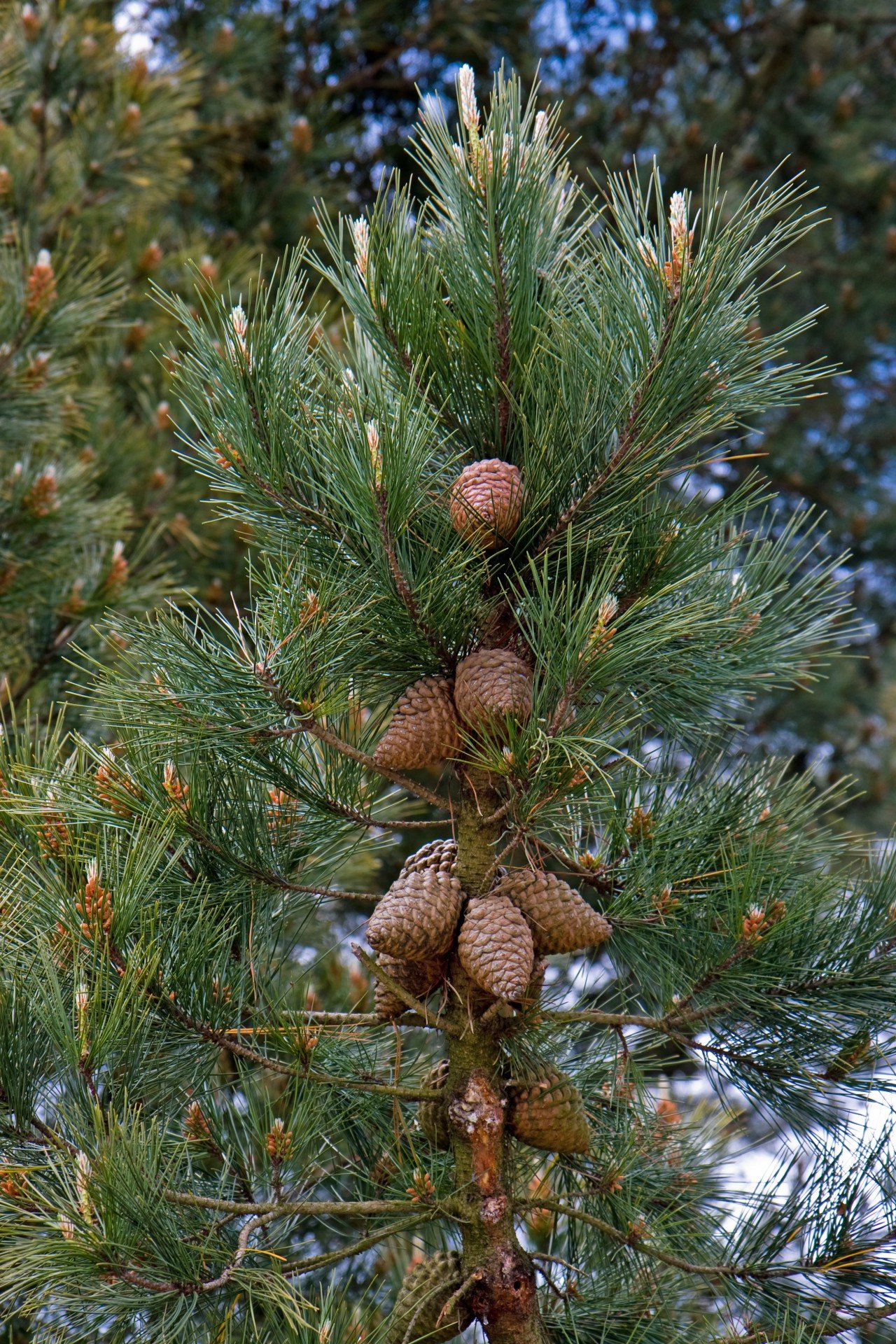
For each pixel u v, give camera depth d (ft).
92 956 12.03
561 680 11.79
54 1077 12.00
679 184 27.17
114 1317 11.76
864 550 28.50
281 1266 12.03
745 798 12.60
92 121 19.33
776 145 28.86
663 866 12.39
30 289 15.39
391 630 12.23
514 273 12.17
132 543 18.71
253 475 12.13
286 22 26.21
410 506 11.96
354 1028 12.84
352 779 12.50
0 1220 11.69
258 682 12.03
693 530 12.34
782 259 29.14
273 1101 12.67
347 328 12.72
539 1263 12.95
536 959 12.32
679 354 11.97
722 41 28.76
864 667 28.89
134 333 20.29
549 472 12.30
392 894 12.18
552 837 12.93
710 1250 12.67
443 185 12.34
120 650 12.46
